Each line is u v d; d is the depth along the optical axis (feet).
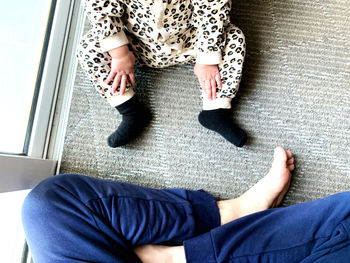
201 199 2.95
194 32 2.94
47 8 3.12
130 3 2.56
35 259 2.52
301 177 3.25
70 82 3.39
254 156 3.29
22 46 2.90
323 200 2.60
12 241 2.83
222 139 3.32
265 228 2.59
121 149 3.32
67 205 2.55
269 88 3.35
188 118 3.35
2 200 2.62
